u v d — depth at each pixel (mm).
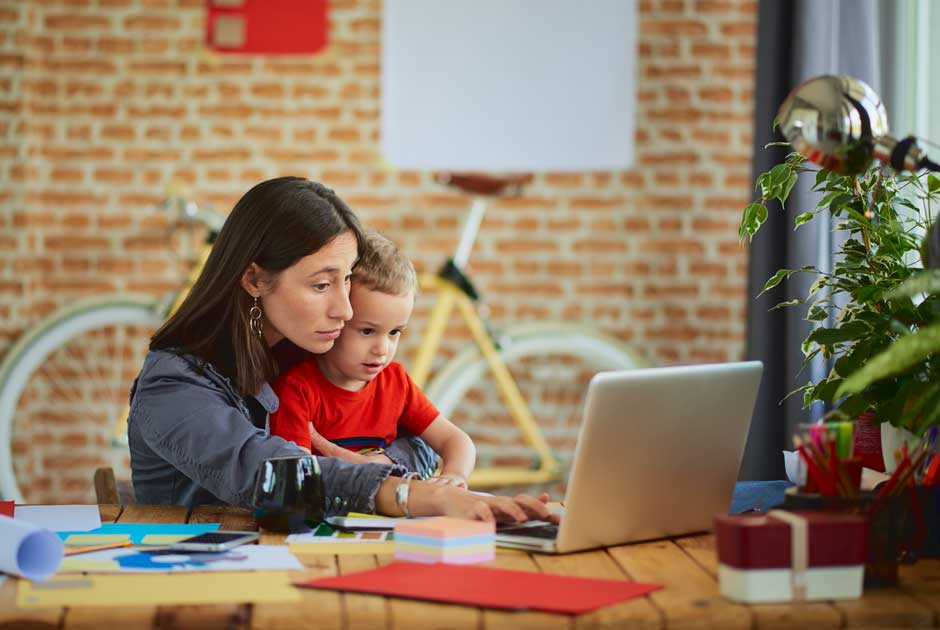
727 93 4359
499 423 4469
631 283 4402
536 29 4320
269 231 1751
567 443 4473
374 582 1256
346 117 4340
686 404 1470
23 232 4238
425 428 2107
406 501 1600
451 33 4320
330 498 1603
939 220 1438
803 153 1547
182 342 1782
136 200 4355
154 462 1829
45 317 4332
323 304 1771
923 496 1437
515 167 4359
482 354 4262
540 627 1132
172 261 4363
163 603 1173
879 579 1285
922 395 1421
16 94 4230
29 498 4293
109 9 4320
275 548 1429
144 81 4332
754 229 1874
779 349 2787
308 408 1925
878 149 1514
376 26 4324
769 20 2818
